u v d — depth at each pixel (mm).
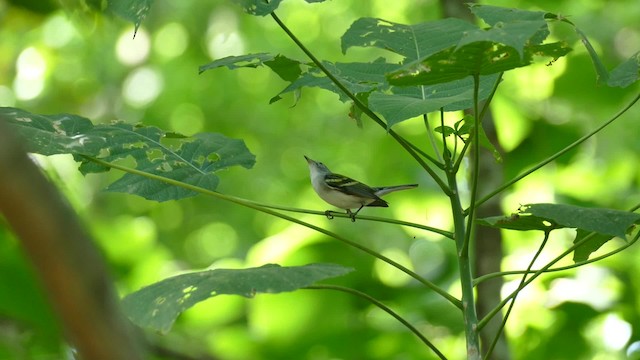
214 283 5375
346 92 6098
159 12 25734
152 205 27516
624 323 13375
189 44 26875
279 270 5586
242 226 27984
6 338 5816
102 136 7168
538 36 5590
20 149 1799
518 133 15297
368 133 26125
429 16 25031
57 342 5918
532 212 5863
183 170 7301
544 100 16234
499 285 10406
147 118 27438
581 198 14938
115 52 27094
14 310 5820
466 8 12023
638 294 12500
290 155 28281
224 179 28359
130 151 7281
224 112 28125
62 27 26234
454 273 13008
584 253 6965
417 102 5781
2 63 26672
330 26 28750
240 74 28672
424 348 11773
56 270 1806
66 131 7090
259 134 28312
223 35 26797
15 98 26812
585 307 11977
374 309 11891
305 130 28484
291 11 28859
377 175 19234
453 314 12062
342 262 11672
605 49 20672
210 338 10977
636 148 18812
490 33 4824
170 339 9945
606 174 18781
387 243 21922
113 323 1858
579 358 12109
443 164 6383
